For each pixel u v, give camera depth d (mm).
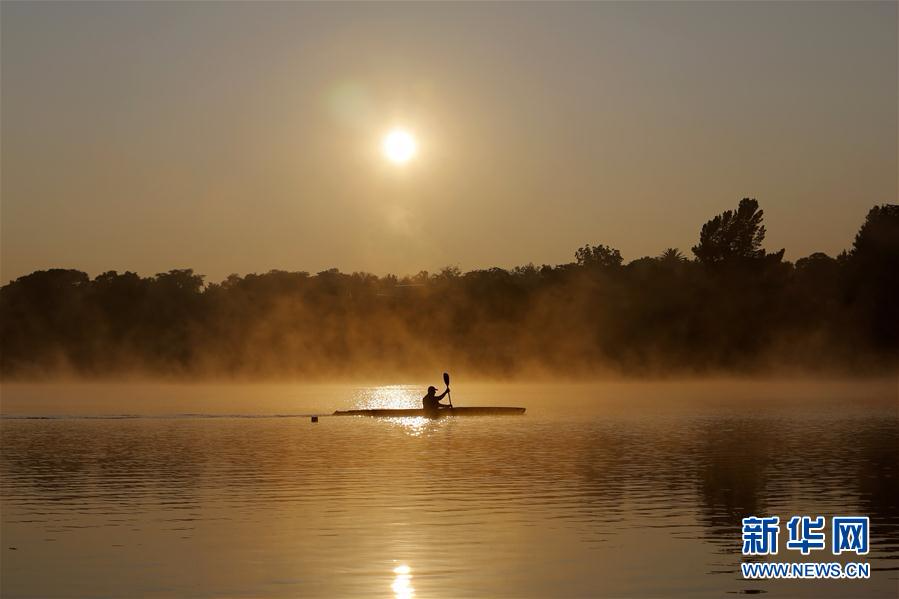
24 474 34500
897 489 30172
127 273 171875
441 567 21125
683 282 142500
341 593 19438
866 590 19844
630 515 26297
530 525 25062
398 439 46312
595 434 48281
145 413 68438
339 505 27859
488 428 52344
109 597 19375
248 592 19547
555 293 158375
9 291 169000
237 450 41875
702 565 21406
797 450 40594
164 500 28922
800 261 169500
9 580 20438
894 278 121938
